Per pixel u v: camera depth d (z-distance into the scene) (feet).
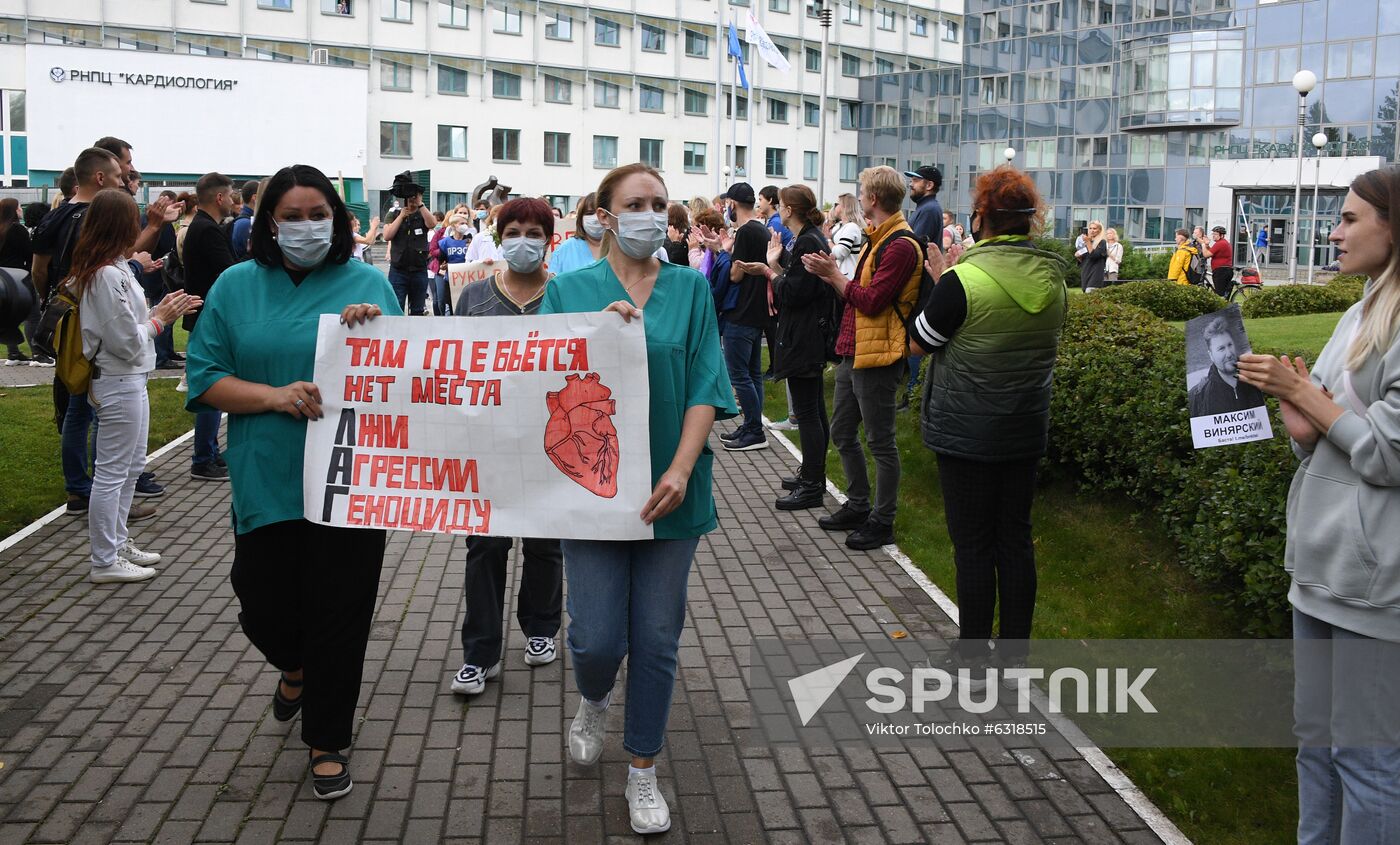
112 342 19.52
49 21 149.69
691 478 12.31
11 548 22.16
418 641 17.85
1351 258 10.28
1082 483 24.49
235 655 17.12
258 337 12.71
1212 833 12.85
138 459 20.57
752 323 32.17
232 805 12.89
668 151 190.90
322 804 12.94
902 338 21.36
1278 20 145.79
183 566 21.30
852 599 20.10
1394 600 9.79
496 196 64.54
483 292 15.81
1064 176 161.07
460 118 173.17
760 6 195.42
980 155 172.55
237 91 133.80
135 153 131.13
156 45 154.71
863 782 13.74
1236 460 18.76
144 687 15.96
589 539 12.23
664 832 12.49
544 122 179.73
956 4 219.82
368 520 12.56
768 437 35.04
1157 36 148.46
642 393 12.09
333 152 138.21
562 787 13.43
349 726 12.99
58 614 18.72
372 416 12.61
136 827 12.39
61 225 24.13
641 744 12.51
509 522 12.37
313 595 12.88
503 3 174.40
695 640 18.19
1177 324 48.01
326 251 12.78
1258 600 16.78
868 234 21.35
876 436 22.30
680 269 12.69
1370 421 9.73
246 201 35.60
